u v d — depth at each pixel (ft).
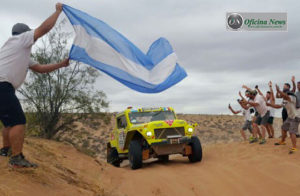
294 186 22.58
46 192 14.65
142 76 19.62
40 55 42.47
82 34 18.15
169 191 23.25
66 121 44.47
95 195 17.79
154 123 33.42
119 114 39.63
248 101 38.68
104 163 31.27
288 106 30.99
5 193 12.44
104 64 18.42
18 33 15.55
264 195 22.07
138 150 32.60
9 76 14.76
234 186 24.18
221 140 97.60
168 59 21.08
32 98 41.60
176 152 34.17
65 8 18.04
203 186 24.53
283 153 30.96
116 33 19.20
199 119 156.76
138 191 22.86
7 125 15.42
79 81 43.78
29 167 16.29
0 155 17.22
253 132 39.01
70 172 21.52
